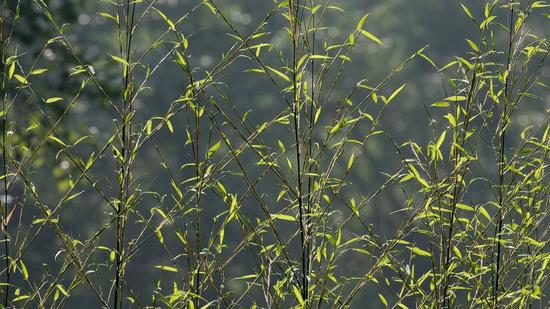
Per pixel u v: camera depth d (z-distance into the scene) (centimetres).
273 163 594
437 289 593
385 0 3572
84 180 1939
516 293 598
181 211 598
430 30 3534
